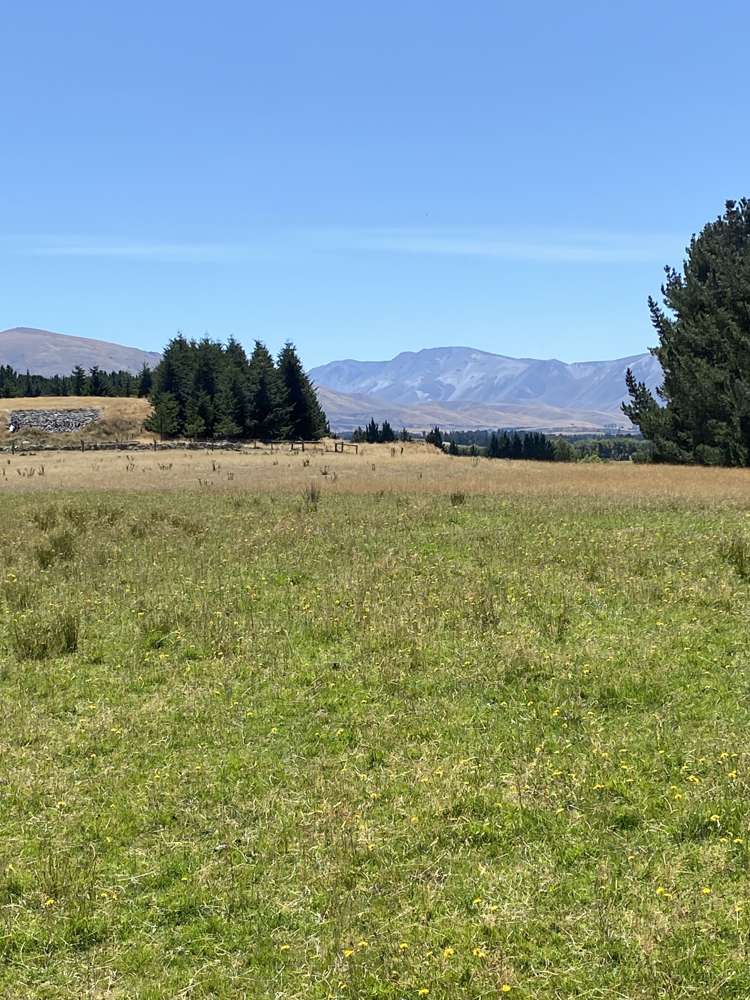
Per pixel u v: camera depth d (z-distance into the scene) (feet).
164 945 17.28
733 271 157.38
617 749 24.84
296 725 27.84
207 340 261.65
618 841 20.12
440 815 21.59
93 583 46.06
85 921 17.85
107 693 30.96
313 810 22.11
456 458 177.06
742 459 150.92
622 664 31.63
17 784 23.88
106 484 108.47
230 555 52.42
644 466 141.90
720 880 18.38
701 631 35.09
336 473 124.47
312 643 36.14
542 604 39.93
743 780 22.06
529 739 25.90
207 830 21.44
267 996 15.67
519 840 20.42
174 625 38.40
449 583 43.98
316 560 50.93
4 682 32.32
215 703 29.73
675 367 168.55
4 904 18.60
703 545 52.11
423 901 18.16
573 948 16.47
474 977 15.83
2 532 62.69
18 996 15.81
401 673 31.50
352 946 16.85
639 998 15.10
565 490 88.94
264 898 18.49
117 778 24.25
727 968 15.65
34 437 226.58
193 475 123.85
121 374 330.95
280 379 260.42
